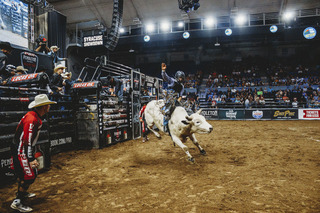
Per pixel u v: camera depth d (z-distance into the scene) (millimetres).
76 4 24875
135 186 4344
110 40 20094
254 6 24297
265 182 4289
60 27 17203
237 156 6469
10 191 4402
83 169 5629
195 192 3934
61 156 7152
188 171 5156
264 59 36188
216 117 21625
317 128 12914
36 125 3652
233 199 3586
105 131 8578
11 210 3553
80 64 25922
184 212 3217
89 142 8211
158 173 5094
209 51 38188
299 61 34281
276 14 25516
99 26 27500
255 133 11289
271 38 30312
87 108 8305
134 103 10695
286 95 25156
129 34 29562
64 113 8031
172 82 5766
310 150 6984
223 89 31406
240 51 37125
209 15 26172
